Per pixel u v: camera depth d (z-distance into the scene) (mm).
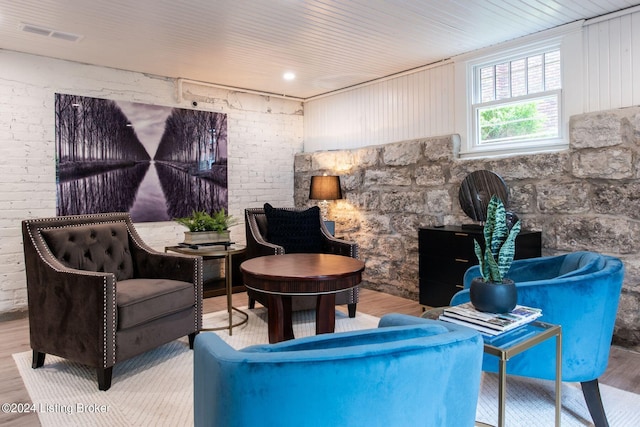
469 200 3773
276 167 5664
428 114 4410
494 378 2576
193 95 4949
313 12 3070
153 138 4625
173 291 2836
